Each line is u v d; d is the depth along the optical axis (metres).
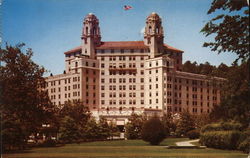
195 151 52.16
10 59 62.41
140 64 163.12
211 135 58.16
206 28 39.97
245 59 38.50
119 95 163.12
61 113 99.69
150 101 158.00
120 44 166.62
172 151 53.25
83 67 157.75
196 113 161.25
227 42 39.06
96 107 161.38
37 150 57.69
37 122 68.00
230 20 38.50
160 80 154.88
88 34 164.25
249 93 39.69
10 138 54.91
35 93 65.62
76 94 158.38
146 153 50.12
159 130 71.62
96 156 46.47
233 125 54.34
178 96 157.75
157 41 164.12
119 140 99.19
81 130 93.50
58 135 88.88
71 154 49.41
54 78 167.38
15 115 59.59
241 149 49.25
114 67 164.25
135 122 106.69
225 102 43.78
